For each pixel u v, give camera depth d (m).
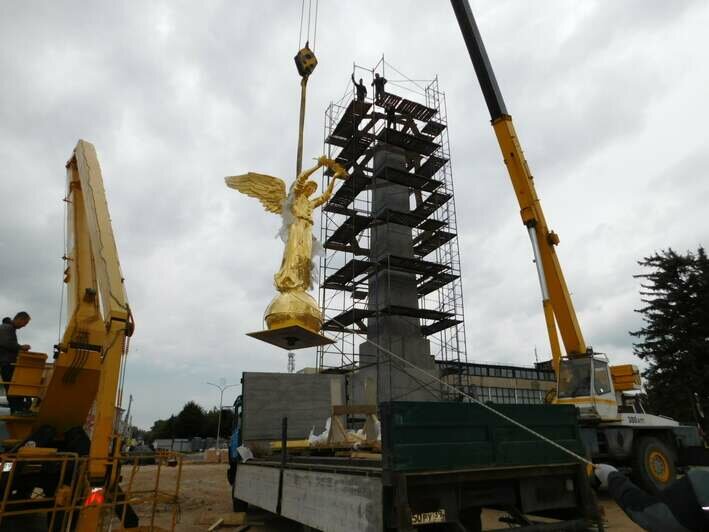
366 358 28.55
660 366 36.47
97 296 10.12
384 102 32.81
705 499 3.20
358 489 7.07
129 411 9.41
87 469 7.73
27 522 9.17
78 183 11.28
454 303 32.47
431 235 32.72
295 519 9.15
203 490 21.11
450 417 7.20
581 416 16.38
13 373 9.73
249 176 15.45
